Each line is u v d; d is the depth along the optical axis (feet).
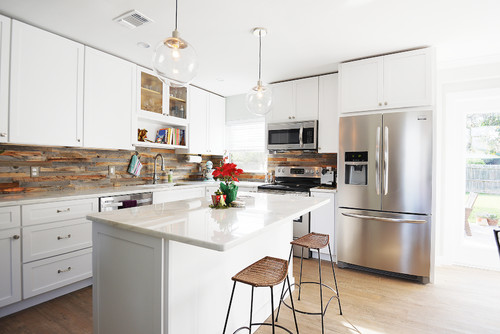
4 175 7.99
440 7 6.72
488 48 9.00
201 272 4.81
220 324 5.31
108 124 9.57
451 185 10.60
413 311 7.11
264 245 6.77
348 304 7.45
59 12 7.11
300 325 6.46
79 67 8.70
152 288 4.25
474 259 10.40
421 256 8.79
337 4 6.66
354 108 9.97
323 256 11.03
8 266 6.64
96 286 5.07
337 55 9.75
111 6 6.82
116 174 11.03
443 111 10.57
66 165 9.42
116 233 4.72
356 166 9.99
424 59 8.87
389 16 7.17
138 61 10.61
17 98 7.29
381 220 9.20
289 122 12.28
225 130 15.81
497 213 10.22
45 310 7.00
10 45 7.15
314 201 7.01
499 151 10.17
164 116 11.84
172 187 11.14
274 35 8.30
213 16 7.25
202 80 12.73
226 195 6.10
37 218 7.14
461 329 6.33
